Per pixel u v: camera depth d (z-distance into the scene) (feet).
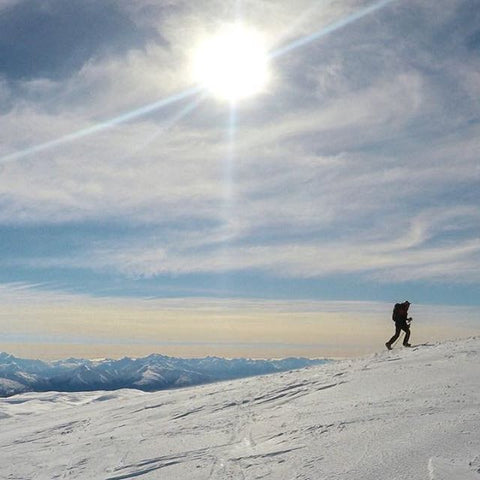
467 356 50.49
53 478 39.58
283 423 40.73
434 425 30.09
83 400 322.55
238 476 30.14
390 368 52.42
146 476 34.60
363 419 35.55
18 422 80.33
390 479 23.86
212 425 46.32
